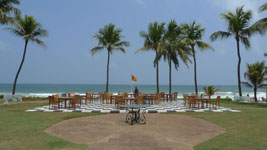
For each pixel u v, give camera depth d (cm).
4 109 1237
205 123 823
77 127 723
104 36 2341
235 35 2170
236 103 1902
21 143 500
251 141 541
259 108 1434
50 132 637
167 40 2231
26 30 2081
